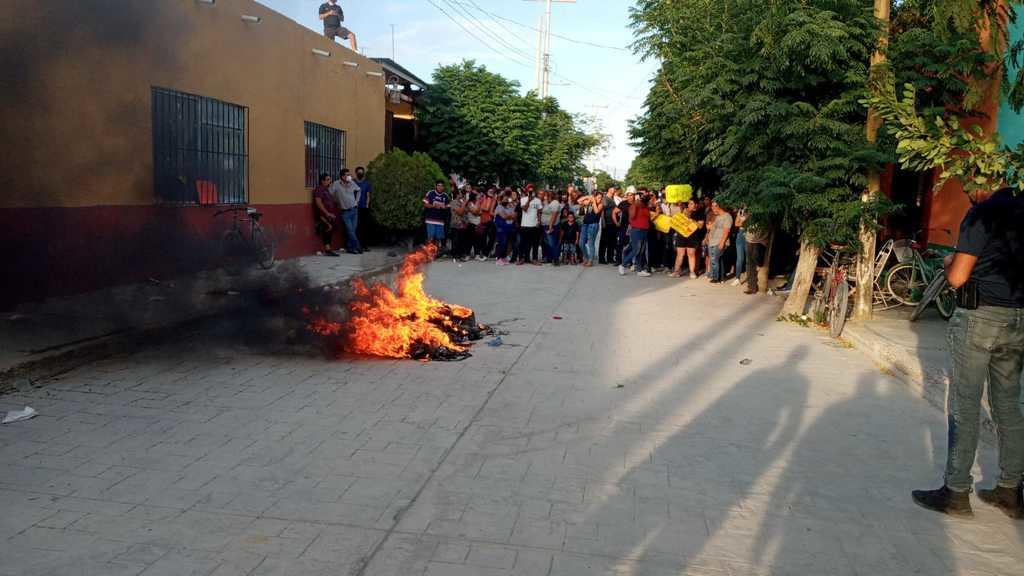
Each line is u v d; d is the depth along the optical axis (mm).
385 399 6062
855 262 10250
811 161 9977
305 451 4848
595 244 18047
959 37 8984
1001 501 4262
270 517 3908
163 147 10516
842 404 6324
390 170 17516
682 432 5500
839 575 3523
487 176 28125
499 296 12172
